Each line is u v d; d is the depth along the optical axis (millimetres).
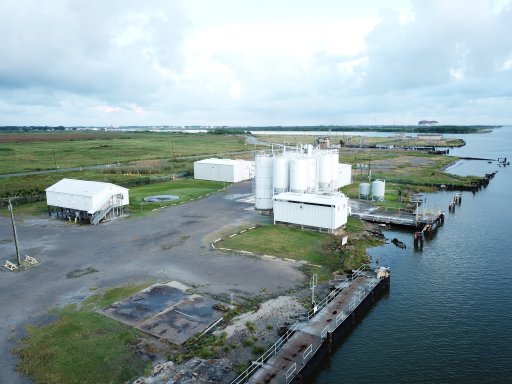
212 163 94000
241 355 25484
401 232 56656
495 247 49906
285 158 58844
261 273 38344
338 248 45844
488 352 27578
